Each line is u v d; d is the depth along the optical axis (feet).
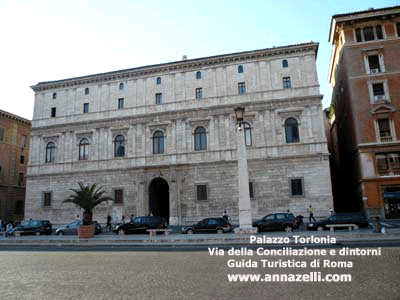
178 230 107.86
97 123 149.79
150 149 141.38
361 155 121.60
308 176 123.75
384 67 126.11
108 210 140.46
